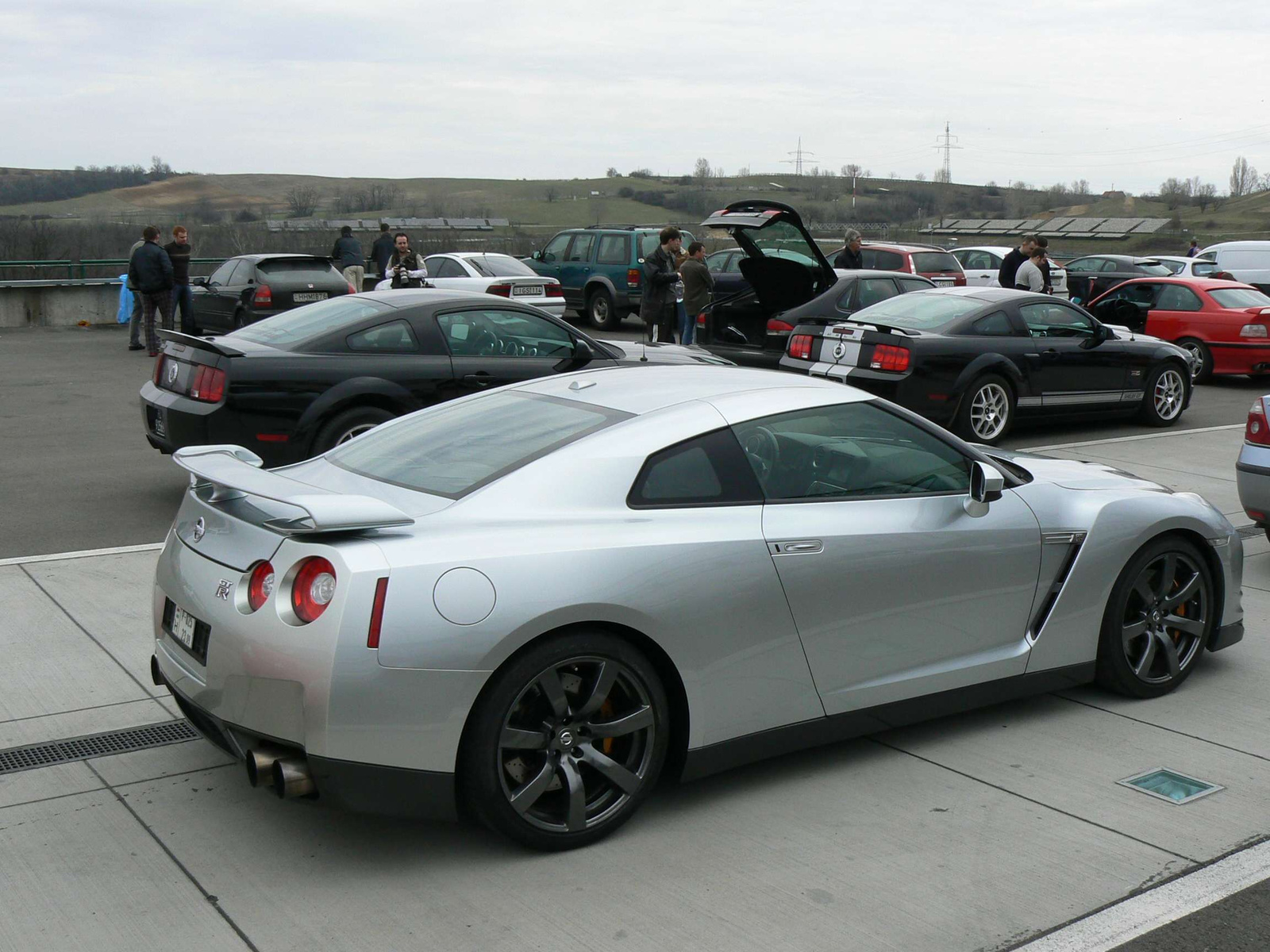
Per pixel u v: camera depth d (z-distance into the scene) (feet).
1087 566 15.28
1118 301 58.70
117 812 12.45
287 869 11.31
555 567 11.35
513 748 11.34
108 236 81.15
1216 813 12.78
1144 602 16.10
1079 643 15.47
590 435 12.66
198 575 11.78
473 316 28.27
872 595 13.44
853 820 12.48
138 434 36.60
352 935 10.19
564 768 11.60
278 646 10.69
